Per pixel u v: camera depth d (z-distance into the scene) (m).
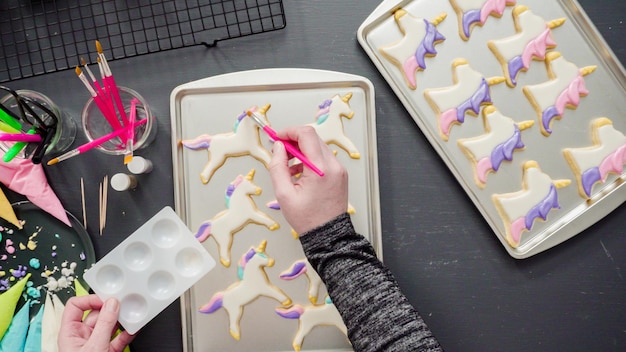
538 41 0.80
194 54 0.81
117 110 0.77
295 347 0.76
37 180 0.78
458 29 0.80
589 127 0.80
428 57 0.79
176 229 0.73
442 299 0.81
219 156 0.77
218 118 0.78
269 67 0.81
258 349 0.76
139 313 0.73
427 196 0.81
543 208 0.79
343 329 0.76
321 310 0.76
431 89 0.79
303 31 0.81
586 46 0.80
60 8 0.81
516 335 0.81
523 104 0.80
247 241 0.77
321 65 0.81
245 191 0.77
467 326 0.80
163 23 0.81
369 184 0.78
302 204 0.63
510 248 0.79
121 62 0.81
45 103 0.75
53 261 0.80
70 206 0.80
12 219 0.79
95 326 0.67
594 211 0.79
